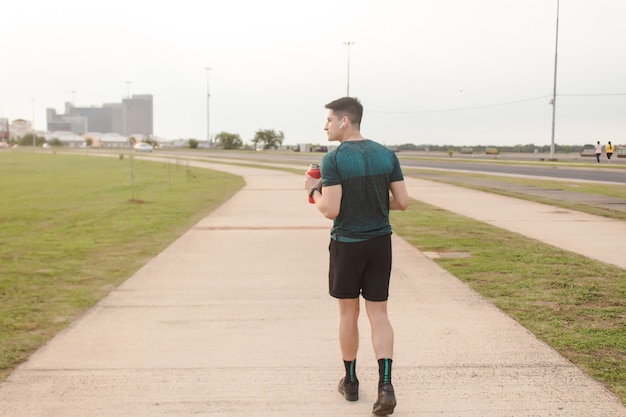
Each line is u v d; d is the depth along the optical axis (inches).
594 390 150.9
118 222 509.7
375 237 139.5
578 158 2158.0
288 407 143.7
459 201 665.0
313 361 173.5
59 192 919.0
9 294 254.8
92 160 2303.2
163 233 439.5
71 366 169.3
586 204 615.5
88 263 325.4
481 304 232.2
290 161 2094.0
